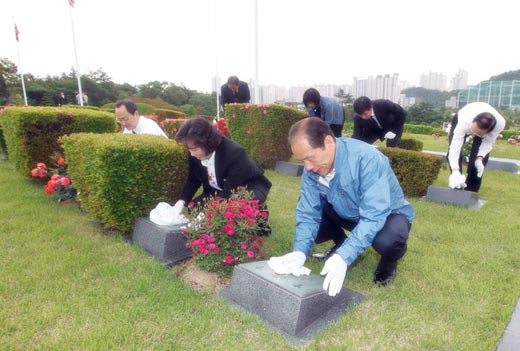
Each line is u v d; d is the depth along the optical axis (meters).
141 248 3.36
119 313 2.34
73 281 2.75
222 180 3.49
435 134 19.33
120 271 2.88
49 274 2.82
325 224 3.14
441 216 4.55
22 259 3.04
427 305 2.54
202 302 2.56
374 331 2.25
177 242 3.26
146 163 3.48
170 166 3.73
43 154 5.44
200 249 2.84
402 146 8.80
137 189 3.49
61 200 4.70
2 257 3.08
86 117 5.71
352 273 3.02
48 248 3.28
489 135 5.32
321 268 3.08
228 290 2.76
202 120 3.17
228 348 2.08
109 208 3.41
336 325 2.29
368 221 2.32
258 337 2.18
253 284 2.46
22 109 5.38
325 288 2.22
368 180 2.38
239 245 2.94
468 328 2.28
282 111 7.23
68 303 2.45
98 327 2.21
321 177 2.59
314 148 2.18
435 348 2.11
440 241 3.73
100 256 3.16
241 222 2.87
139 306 2.44
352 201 2.56
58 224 3.90
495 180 7.32
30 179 5.71
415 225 4.16
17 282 2.69
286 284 2.35
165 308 2.44
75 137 3.89
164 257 3.19
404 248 2.69
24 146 5.29
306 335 2.21
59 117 5.45
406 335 2.22
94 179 3.47
